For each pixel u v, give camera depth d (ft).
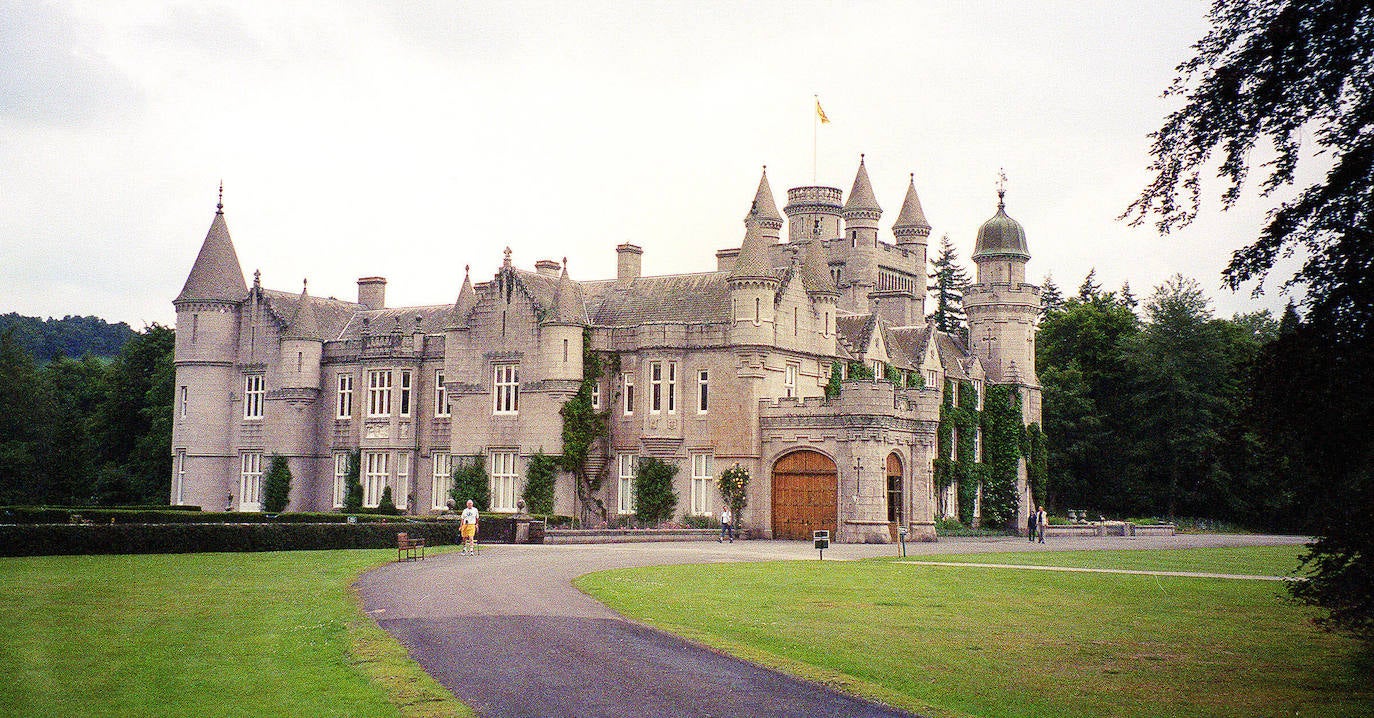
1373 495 70.33
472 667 68.95
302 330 231.09
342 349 232.12
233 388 238.89
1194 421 287.28
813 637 81.61
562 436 199.31
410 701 60.59
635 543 170.40
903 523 193.16
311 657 70.90
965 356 269.23
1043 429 297.53
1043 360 328.90
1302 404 68.49
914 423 195.31
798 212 339.77
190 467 236.63
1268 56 66.95
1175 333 291.17
